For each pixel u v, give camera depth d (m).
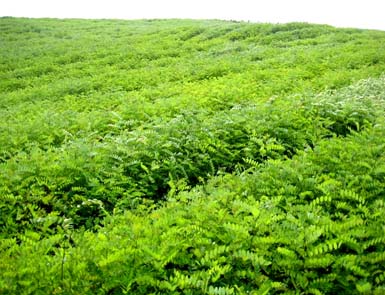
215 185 7.19
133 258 4.53
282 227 5.04
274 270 4.55
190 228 5.06
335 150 7.61
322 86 15.76
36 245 5.04
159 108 13.09
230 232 4.91
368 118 10.20
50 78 24.61
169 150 8.70
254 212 5.22
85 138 9.59
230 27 37.47
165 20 55.22
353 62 20.22
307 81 16.83
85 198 6.92
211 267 4.48
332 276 4.29
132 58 28.44
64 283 4.20
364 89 13.27
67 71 26.34
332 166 7.03
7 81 24.31
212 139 9.12
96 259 4.58
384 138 8.04
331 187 6.11
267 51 26.67
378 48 23.47
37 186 7.17
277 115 10.28
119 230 5.32
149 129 9.89
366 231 4.96
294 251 4.69
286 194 6.23
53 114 13.23
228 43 31.80
